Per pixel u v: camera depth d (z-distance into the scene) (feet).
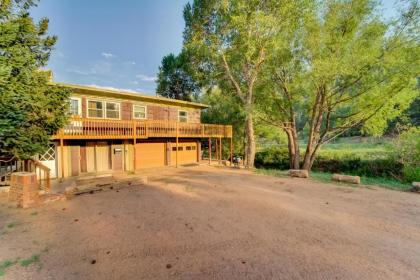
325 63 44.11
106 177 33.09
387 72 45.21
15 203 22.31
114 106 47.09
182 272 11.24
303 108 64.39
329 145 126.93
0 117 20.20
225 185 33.06
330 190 30.14
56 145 39.32
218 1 51.01
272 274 11.08
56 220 18.30
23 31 22.84
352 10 46.85
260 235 15.72
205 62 62.08
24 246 13.83
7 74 19.71
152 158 55.31
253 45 49.65
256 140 88.28
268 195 27.09
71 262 12.11
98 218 18.92
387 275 11.03
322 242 14.67
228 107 78.64
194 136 56.95
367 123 53.42
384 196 26.91
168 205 22.85
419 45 42.24
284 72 58.65
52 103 25.23
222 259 12.51
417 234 16.06
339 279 10.68
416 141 43.34
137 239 14.99
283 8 47.65
